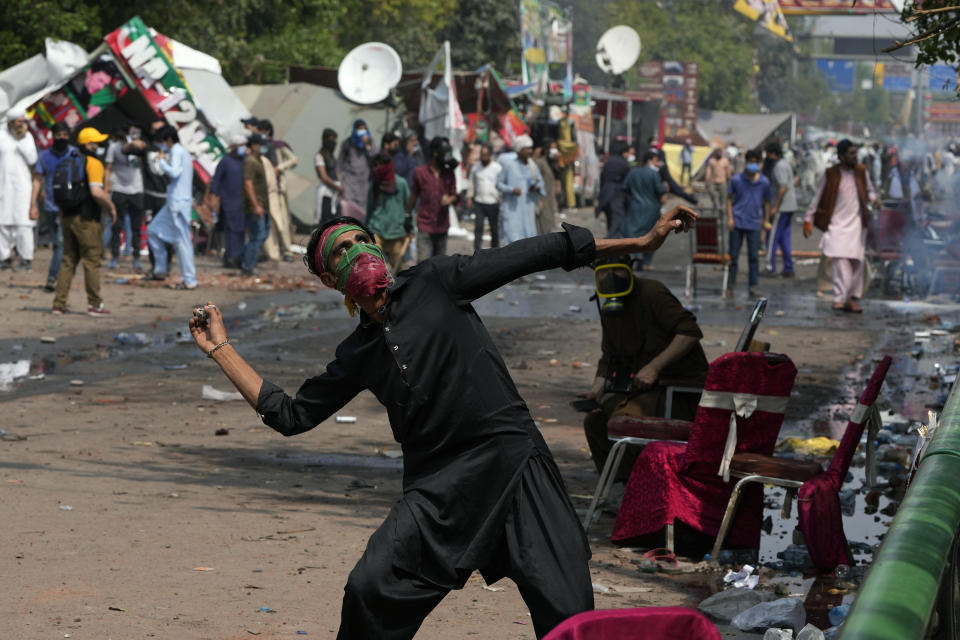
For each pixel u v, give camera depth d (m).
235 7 59.28
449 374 5.61
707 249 30.77
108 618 7.67
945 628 4.07
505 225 35.88
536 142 62.16
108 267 33.53
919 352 21.41
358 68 46.69
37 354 19.86
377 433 14.93
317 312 26.25
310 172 46.06
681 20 125.50
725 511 9.77
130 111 39.94
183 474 12.33
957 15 11.73
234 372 6.04
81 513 10.52
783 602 7.99
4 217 31.34
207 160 39.38
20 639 7.21
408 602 5.50
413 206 29.61
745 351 9.86
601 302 11.38
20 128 31.30
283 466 12.91
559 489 5.66
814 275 37.16
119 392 16.97
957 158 63.19
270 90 47.31
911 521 3.63
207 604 8.04
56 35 43.75
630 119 77.88
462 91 55.59
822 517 9.32
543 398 17.11
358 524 10.45
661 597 8.59
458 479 5.57
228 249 33.75
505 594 8.55
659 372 11.05
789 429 15.14
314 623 7.69
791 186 36.25
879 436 14.26
